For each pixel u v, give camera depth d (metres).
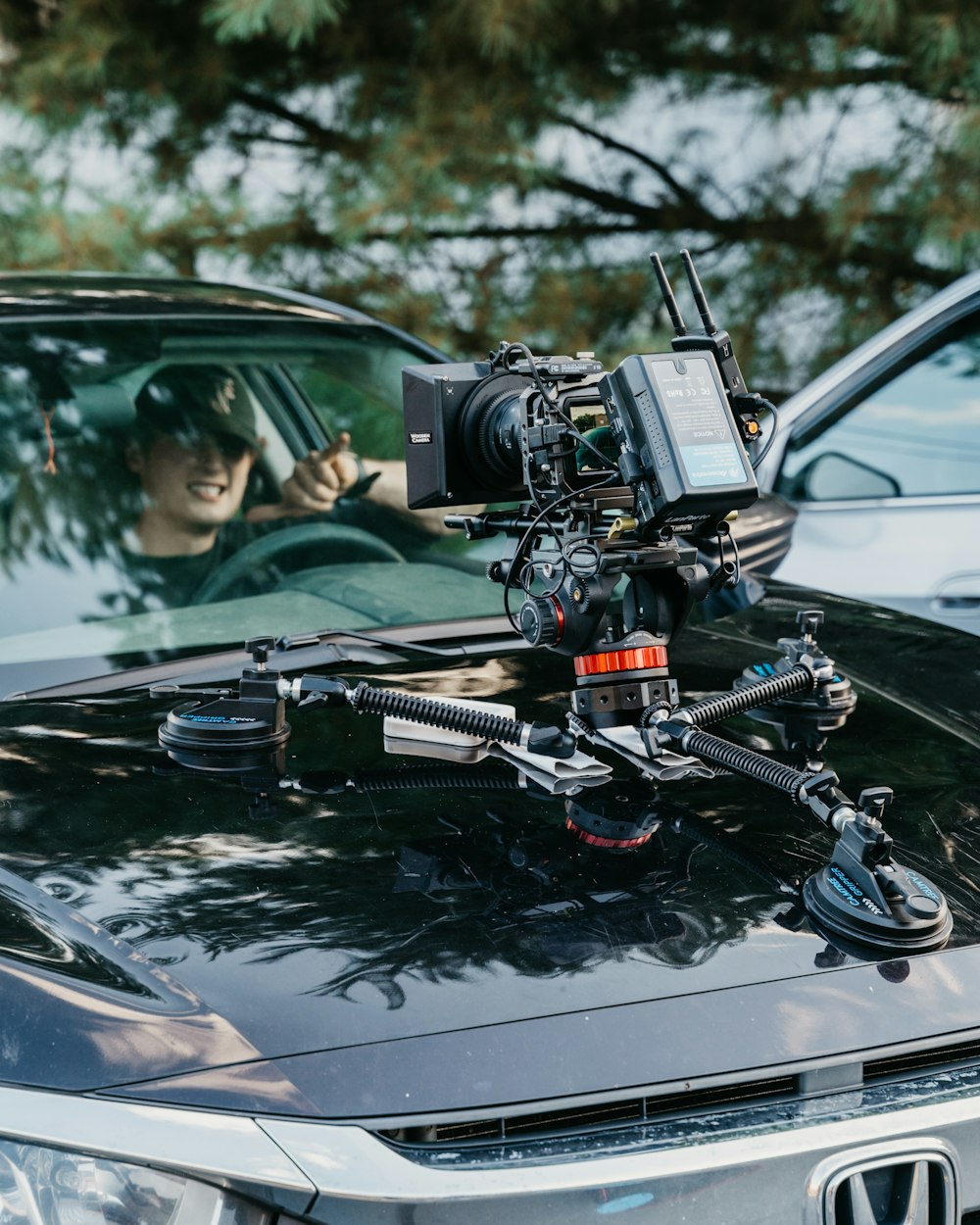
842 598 2.93
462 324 7.55
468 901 1.61
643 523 1.82
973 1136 1.52
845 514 4.08
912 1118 1.49
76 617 2.41
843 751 2.09
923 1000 1.56
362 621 2.55
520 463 1.96
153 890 1.61
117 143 7.40
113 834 1.73
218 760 1.95
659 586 2.02
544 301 7.55
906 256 7.55
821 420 4.22
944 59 6.89
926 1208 1.50
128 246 7.23
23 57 7.11
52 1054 1.40
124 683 2.25
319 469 2.86
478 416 1.97
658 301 7.67
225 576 2.61
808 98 7.50
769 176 7.95
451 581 2.72
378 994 1.46
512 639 2.50
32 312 2.82
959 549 3.94
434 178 6.87
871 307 7.67
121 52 7.03
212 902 1.59
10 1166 1.36
